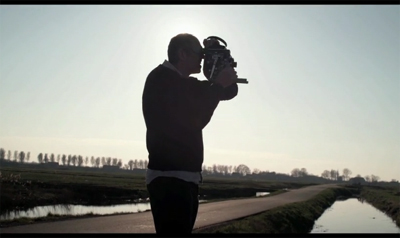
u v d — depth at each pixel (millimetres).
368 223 29703
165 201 3150
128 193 39406
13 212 19703
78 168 180750
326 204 45469
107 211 22891
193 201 3266
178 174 3191
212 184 73250
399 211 33906
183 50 3375
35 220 13703
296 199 38406
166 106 3223
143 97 3398
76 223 13523
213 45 3561
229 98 3492
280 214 21953
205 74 3484
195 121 3217
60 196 27375
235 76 3381
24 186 27312
